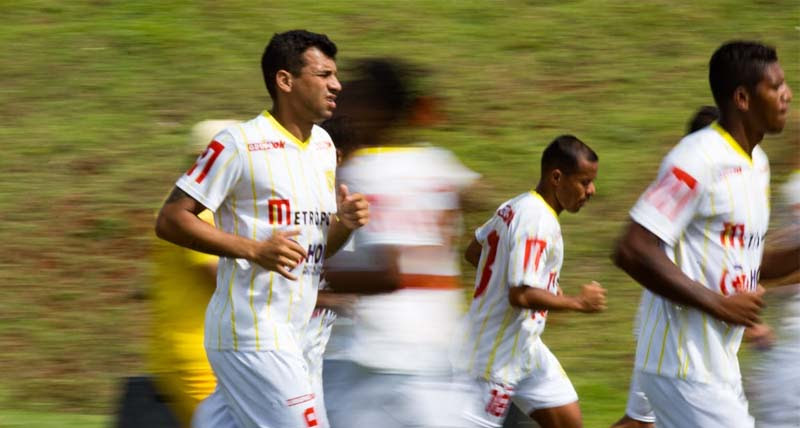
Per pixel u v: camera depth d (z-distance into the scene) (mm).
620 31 43375
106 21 44062
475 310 20234
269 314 16141
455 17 44250
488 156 35875
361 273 16297
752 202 16031
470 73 40438
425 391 16266
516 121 37781
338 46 41625
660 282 15781
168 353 17578
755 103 15859
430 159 16531
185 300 17453
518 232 19500
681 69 40906
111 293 31078
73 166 36219
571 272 31375
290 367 16125
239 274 16109
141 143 37250
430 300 16375
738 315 15641
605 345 28609
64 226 33594
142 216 33969
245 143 15938
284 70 16078
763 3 45031
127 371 27750
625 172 35219
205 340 16531
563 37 42938
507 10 44781
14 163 36375
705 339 16125
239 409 16453
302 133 16359
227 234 15758
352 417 16578
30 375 27484
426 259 16281
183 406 17594
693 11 44562
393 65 16688
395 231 16078
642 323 16906
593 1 45469
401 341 16188
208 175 15859
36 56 41969
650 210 15805
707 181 15719
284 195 16031
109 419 23766
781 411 17922
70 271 31891
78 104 39438
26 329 29531
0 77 40812
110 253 32594
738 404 16266
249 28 43375
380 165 16281
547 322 29703
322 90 16078
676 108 38625
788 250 17766
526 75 40531
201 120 38188
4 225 33594
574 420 20656
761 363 18328
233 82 40250
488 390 20047
